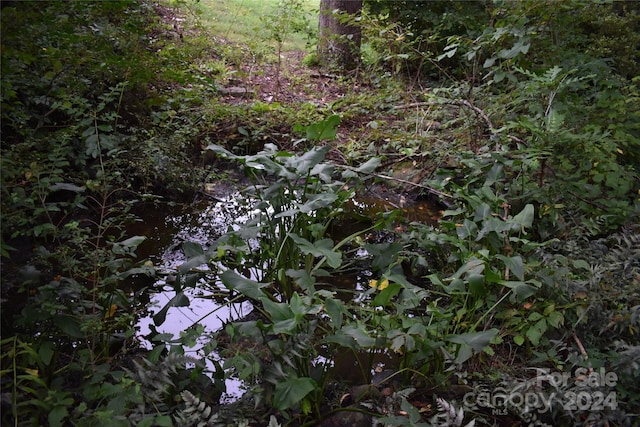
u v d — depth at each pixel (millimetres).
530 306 2867
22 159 3311
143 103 4816
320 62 7398
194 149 4973
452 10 7383
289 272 2822
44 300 2406
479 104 5203
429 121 5578
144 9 6496
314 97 6266
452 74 7434
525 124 3770
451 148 4797
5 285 2564
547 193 3789
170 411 2301
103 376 2344
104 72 4266
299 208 3268
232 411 2312
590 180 4246
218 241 3219
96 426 2068
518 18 4754
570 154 4074
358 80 6859
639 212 3760
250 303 3326
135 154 4387
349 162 4973
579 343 2697
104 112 4480
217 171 4844
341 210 3992
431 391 2598
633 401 2352
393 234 4102
